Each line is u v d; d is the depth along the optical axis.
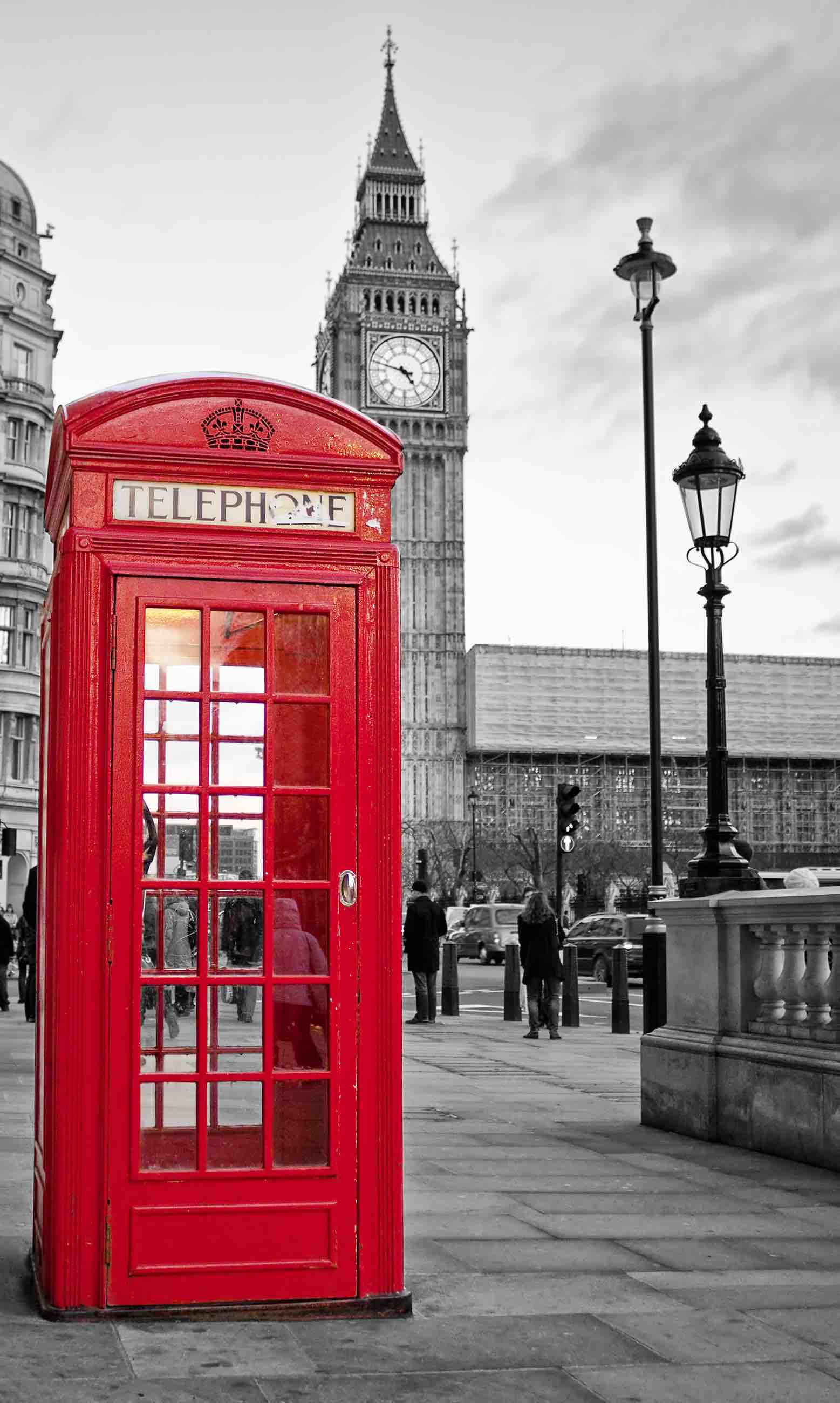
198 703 5.04
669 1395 4.23
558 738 144.88
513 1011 21.05
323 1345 4.59
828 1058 8.28
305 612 5.16
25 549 50.72
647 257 17.70
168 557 5.07
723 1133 9.15
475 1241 6.12
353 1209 4.98
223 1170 4.89
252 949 5.01
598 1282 5.49
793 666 154.25
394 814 5.16
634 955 31.77
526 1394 4.19
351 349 131.88
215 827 5.01
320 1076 5.00
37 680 50.69
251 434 5.20
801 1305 5.23
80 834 4.88
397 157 136.50
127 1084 4.84
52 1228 4.78
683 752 147.50
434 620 131.62
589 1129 9.69
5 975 20.62
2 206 52.09
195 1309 4.80
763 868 135.62
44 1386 4.09
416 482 132.00
